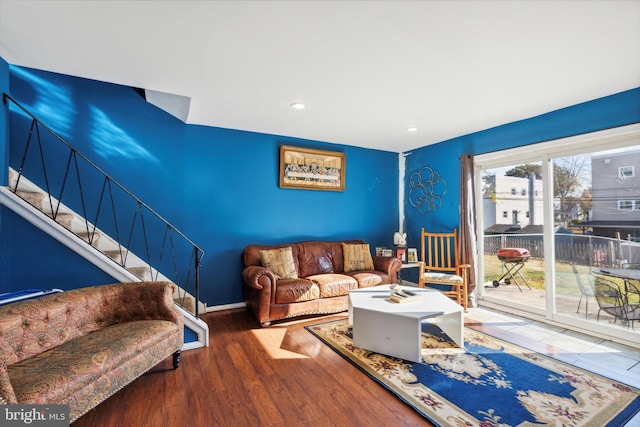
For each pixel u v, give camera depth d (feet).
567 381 7.10
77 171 9.96
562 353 8.60
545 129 11.07
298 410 6.11
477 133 13.51
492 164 13.16
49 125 9.71
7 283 7.19
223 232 13.00
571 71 8.03
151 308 7.60
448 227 14.82
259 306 10.80
